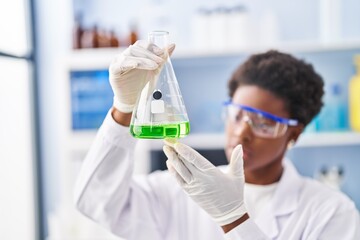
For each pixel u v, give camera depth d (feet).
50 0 9.37
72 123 8.17
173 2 9.14
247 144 4.38
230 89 4.94
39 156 9.40
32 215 9.31
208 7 9.06
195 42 8.46
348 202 4.49
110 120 3.95
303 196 4.64
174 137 3.26
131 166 4.16
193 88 9.12
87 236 7.55
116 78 3.54
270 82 4.49
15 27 8.82
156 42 3.51
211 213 3.62
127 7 9.21
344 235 4.22
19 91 9.02
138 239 4.35
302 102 4.64
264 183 4.79
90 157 4.11
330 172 8.59
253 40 8.42
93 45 8.27
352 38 8.73
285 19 8.92
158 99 3.29
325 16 8.27
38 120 9.38
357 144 8.84
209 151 8.21
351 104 8.29
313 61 8.82
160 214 4.75
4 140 8.61
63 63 8.07
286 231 4.41
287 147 4.99
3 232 8.54
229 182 3.57
